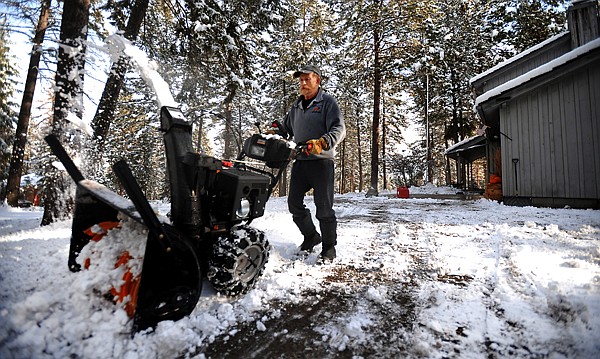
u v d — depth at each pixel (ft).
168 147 5.86
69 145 8.54
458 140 71.46
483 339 4.68
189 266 5.20
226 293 6.15
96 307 4.73
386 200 35.68
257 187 6.67
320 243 11.00
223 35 22.36
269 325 5.22
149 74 6.32
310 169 9.16
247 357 4.31
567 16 33.88
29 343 4.04
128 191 4.37
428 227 14.60
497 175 35.47
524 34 61.67
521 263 8.09
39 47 12.30
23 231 11.03
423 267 8.38
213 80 24.16
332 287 6.97
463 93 67.87
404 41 53.67
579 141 24.00
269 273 7.64
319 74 9.50
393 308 5.88
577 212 19.95
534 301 5.86
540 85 25.53
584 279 6.72
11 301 5.05
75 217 5.53
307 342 4.71
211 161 5.68
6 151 44.11
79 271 5.35
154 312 4.78
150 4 23.31
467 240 11.48
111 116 15.87
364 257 9.41
